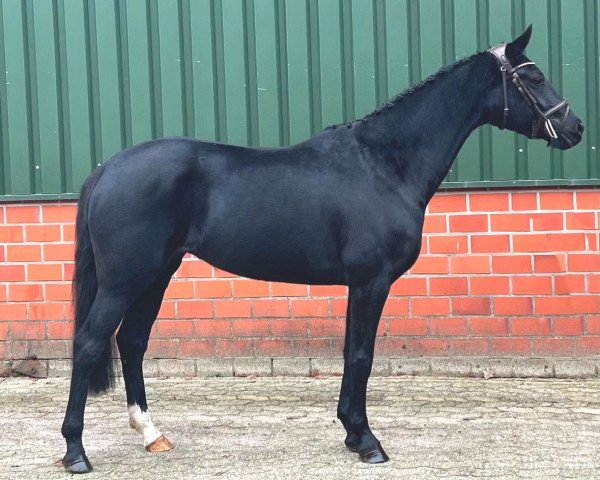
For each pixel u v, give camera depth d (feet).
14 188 19.39
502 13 18.60
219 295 19.12
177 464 13.04
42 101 19.30
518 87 13.35
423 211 13.26
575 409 15.96
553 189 18.48
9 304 19.47
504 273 18.60
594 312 18.44
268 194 12.78
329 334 18.94
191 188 12.81
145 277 12.64
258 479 12.28
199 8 19.02
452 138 13.39
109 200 12.60
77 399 12.71
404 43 18.75
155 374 19.22
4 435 14.84
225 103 19.10
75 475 12.58
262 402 16.87
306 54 18.89
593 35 18.49
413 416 15.61
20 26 19.25
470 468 12.64
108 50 19.17
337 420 15.49
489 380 18.35
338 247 12.82
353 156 13.00
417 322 18.80
